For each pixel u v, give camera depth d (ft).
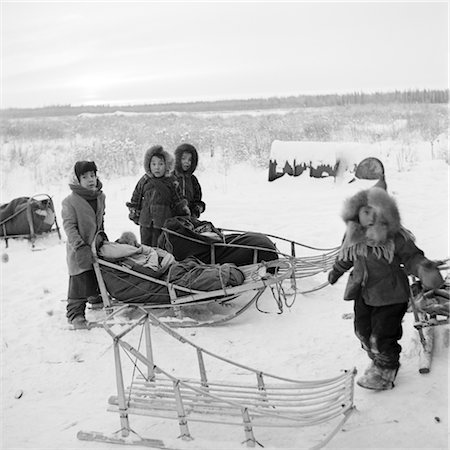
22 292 26.23
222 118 94.12
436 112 82.17
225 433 14.17
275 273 22.44
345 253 15.69
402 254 15.30
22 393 17.24
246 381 16.92
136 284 21.53
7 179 52.42
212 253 23.97
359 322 15.93
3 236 34.27
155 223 24.77
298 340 19.47
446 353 17.16
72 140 73.97
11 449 14.25
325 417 13.51
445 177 43.32
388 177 44.24
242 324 21.15
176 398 13.82
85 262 21.02
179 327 21.03
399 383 15.80
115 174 52.65
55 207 43.47
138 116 107.86
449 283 19.01
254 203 40.63
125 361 18.70
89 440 14.42
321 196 41.16
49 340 20.67
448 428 13.71
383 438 13.53
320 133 64.69
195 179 27.50
